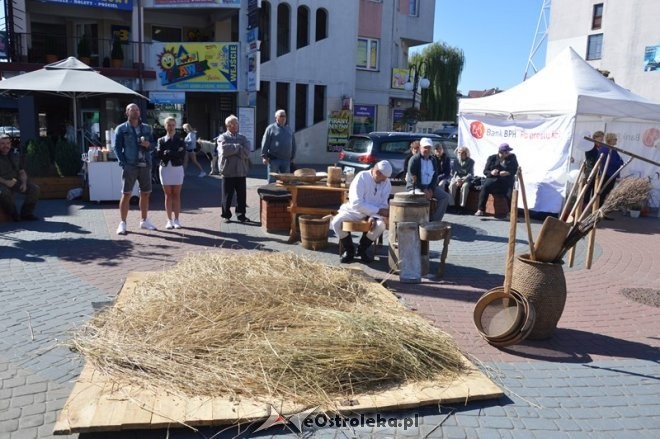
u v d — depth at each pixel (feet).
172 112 80.12
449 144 47.39
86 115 74.90
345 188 27.14
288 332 14.07
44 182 39.55
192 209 36.96
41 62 72.18
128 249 25.52
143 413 11.19
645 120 40.68
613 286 22.97
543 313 16.43
